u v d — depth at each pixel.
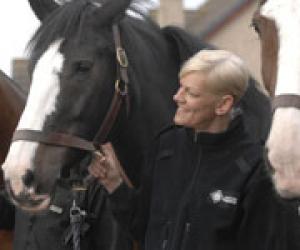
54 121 6.42
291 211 5.39
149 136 7.16
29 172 6.28
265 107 6.91
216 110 5.55
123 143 7.11
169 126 6.02
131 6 7.36
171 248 5.52
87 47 6.60
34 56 6.61
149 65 7.20
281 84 5.38
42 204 6.36
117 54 6.79
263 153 5.39
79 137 6.55
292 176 5.02
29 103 6.43
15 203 6.34
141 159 7.17
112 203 6.30
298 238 5.42
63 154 6.46
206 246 5.39
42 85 6.43
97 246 7.53
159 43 7.40
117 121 6.91
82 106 6.52
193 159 5.67
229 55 5.62
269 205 5.38
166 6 18.11
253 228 5.41
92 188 7.53
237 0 19.61
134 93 6.98
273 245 5.38
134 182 7.29
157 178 5.85
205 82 5.50
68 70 6.49
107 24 6.77
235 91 5.55
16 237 7.95
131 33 7.14
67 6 6.81
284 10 5.71
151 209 5.82
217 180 5.46
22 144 6.34
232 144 5.54
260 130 6.64
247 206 5.38
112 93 6.79
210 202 5.42
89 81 6.56
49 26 6.67
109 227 7.44
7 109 8.61
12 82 8.97
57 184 6.52
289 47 5.51
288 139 5.06
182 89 5.61
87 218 7.48
